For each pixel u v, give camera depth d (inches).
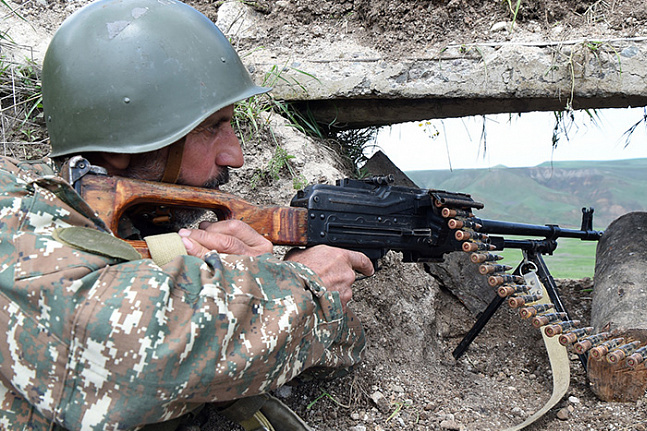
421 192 83.8
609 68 106.3
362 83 121.8
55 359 46.6
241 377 51.6
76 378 46.8
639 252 105.9
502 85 112.8
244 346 51.6
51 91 63.3
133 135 60.9
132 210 67.8
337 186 76.7
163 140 60.9
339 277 66.5
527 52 110.9
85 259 48.0
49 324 46.4
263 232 69.7
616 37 108.4
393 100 129.5
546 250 107.6
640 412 85.8
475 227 81.3
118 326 46.1
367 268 71.8
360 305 102.0
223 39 68.6
